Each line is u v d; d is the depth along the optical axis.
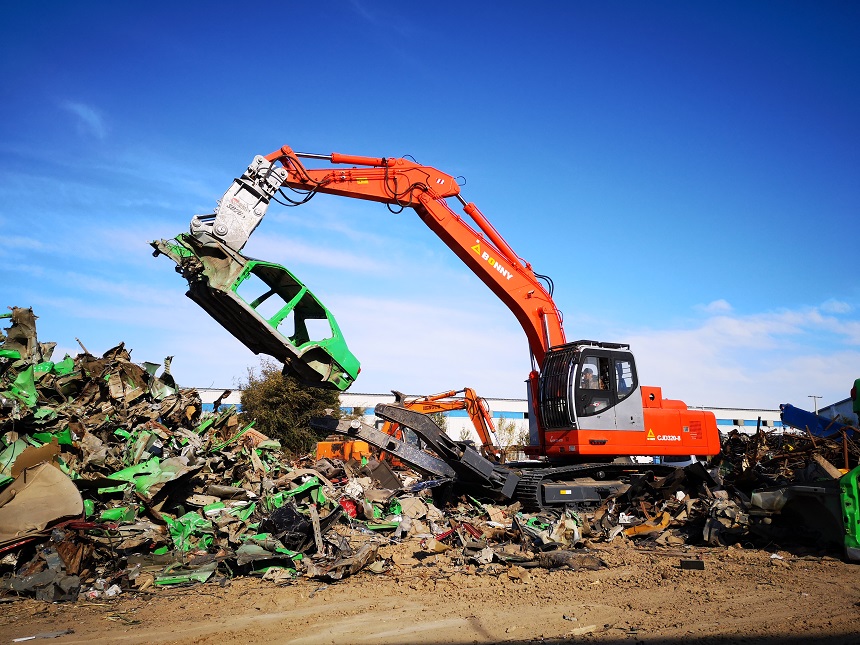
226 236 10.01
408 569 8.20
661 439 13.57
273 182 10.70
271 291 10.70
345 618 5.96
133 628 5.64
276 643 5.23
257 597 6.76
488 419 20.92
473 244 13.80
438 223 13.54
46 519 7.14
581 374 13.09
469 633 5.48
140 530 8.06
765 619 5.83
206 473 10.45
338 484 14.02
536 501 12.41
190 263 9.53
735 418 61.06
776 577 7.52
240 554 7.76
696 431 14.00
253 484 10.94
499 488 12.58
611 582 7.41
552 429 13.45
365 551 8.05
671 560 8.75
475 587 7.19
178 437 11.06
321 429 11.91
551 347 14.04
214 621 5.86
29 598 6.59
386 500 12.16
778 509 9.08
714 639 5.24
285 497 10.20
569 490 12.66
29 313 11.09
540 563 8.46
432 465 12.75
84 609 6.28
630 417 13.38
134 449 9.58
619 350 13.64
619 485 12.98
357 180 12.69
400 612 6.16
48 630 5.57
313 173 12.10
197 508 9.35
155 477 8.72
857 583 7.20
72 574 6.99
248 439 12.88
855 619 5.81
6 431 8.62
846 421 19.20
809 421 20.28
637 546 9.98
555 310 14.38
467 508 12.80
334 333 10.33
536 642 5.23
